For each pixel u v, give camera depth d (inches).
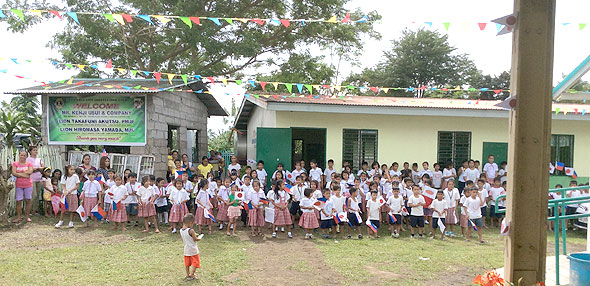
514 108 110.0
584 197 171.8
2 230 295.4
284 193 309.0
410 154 430.0
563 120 439.2
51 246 257.1
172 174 387.9
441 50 1197.1
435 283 193.9
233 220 302.5
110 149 450.9
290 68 722.8
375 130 424.8
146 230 303.7
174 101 444.5
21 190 320.8
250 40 588.1
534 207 111.7
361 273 208.5
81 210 307.0
